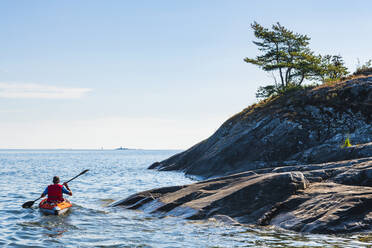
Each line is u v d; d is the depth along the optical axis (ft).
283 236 28.66
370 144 59.62
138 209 43.16
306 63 119.96
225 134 107.55
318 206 31.63
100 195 60.13
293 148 81.76
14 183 81.97
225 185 41.91
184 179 91.86
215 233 30.27
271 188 35.42
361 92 87.86
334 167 40.57
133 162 256.93
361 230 28.43
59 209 40.32
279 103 99.71
